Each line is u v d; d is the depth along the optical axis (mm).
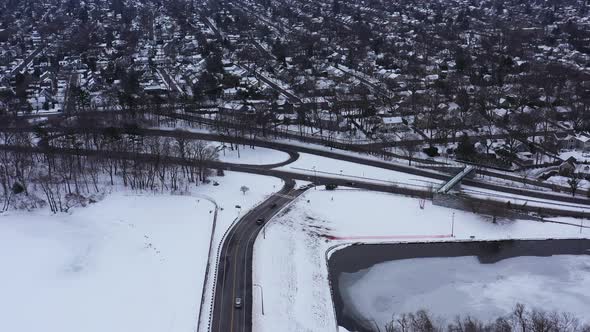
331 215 167500
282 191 183250
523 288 135125
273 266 136875
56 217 165500
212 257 140125
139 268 137000
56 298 125875
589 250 152625
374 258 147750
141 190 182375
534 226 163250
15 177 184125
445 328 118625
